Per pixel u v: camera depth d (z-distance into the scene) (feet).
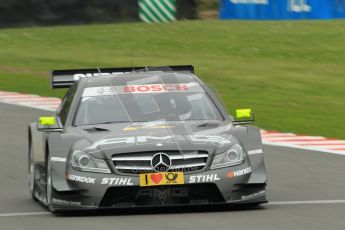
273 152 148.36
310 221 87.97
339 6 367.86
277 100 221.46
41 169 105.81
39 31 363.56
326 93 235.61
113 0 380.58
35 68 282.97
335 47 319.06
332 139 163.12
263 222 87.15
